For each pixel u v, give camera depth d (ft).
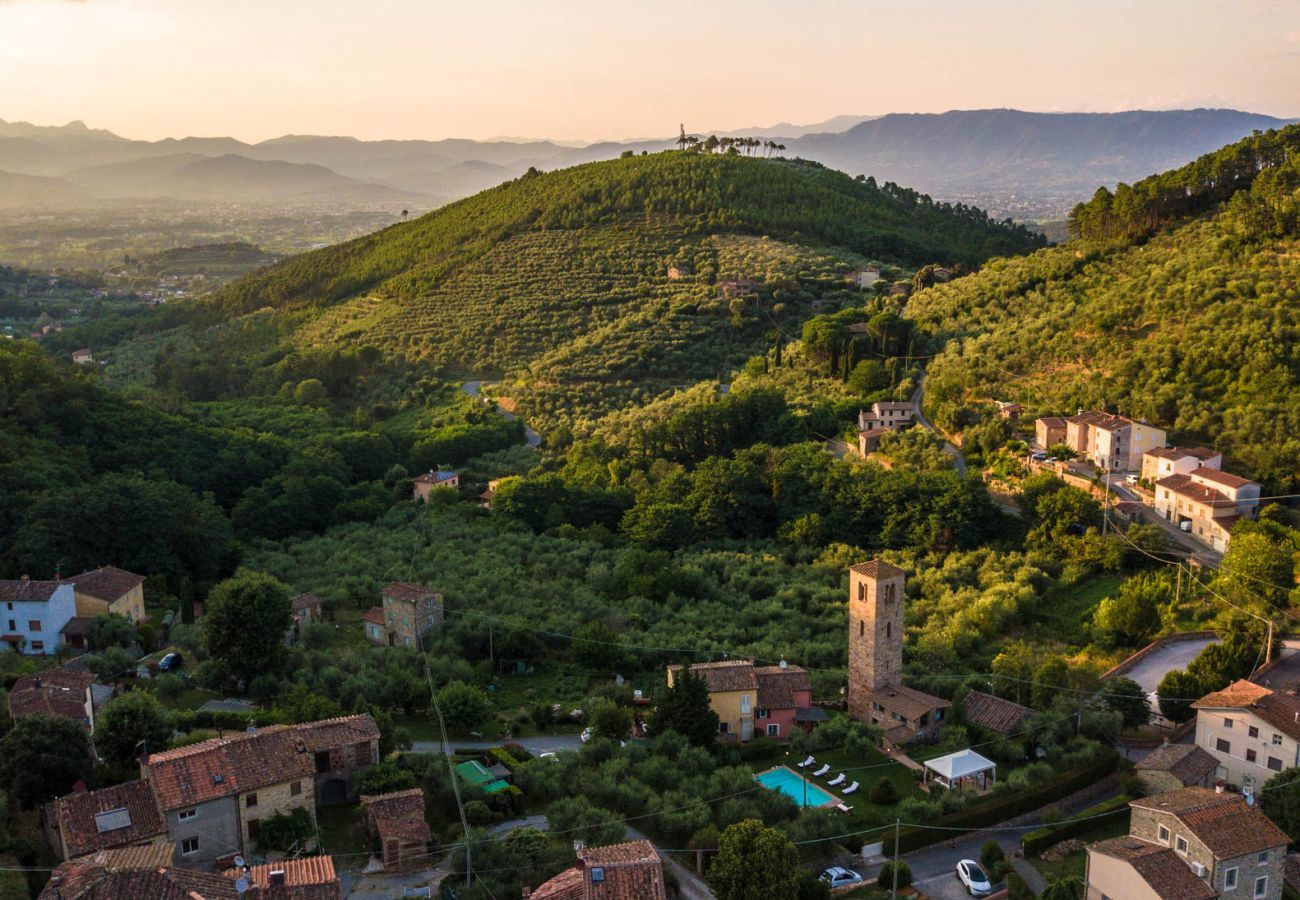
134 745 232.32
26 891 184.55
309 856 203.72
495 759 261.85
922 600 402.52
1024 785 253.24
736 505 508.12
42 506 392.88
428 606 352.28
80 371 618.44
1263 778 255.91
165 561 407.03
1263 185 611.06
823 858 222.07
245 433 619.67
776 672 298.35
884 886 216.13
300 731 233.76
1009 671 322.75
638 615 379.96
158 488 437.17
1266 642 329.31
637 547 463.42
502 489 529.04
